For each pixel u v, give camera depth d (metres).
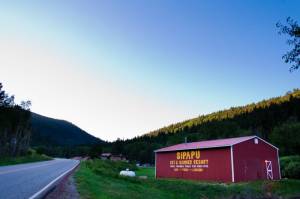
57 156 168.00
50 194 10.59
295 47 22.02
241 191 24.62
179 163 39.50
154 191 21.09
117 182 21.81
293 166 36.62
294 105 109.62
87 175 23.16
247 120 114.06
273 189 26.55
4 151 64.75
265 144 36.47
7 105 68.00
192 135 113.12
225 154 33.34
